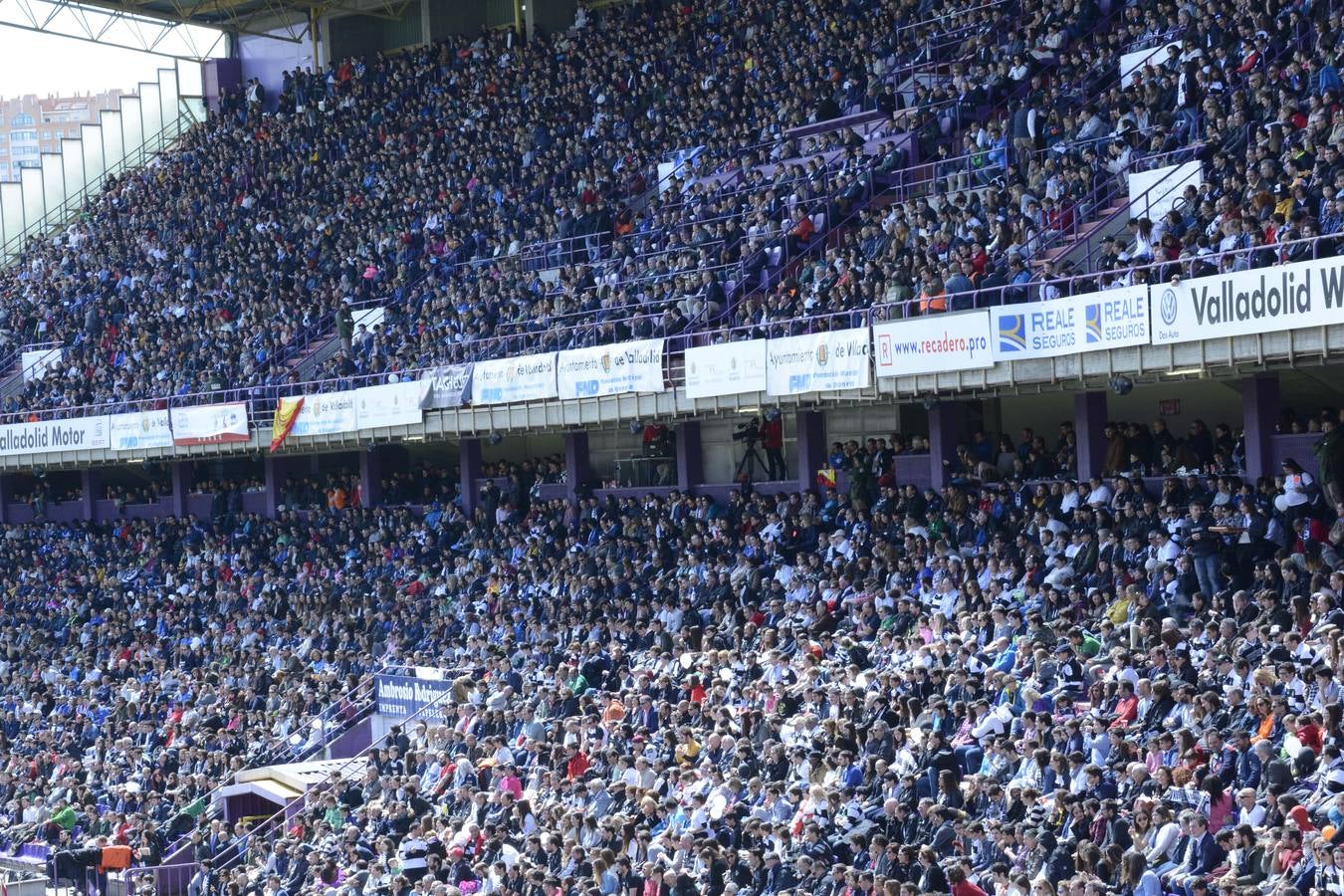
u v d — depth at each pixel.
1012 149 51.09
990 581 40.31
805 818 32.00
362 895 38.22
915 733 34.06
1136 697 31.38
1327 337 34.56
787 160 59.75
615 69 73.12
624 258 60.84
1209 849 25.89
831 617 42.38
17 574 78.56
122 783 54.56
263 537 68.69
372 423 60.66
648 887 32.62
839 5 65.88
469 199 71.94
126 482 83.38
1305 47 45.84
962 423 50.44
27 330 87.56
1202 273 37.19
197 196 87.00
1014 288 42.44
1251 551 36.50
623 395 53.44
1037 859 27.52
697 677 41.44
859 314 47.03
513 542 57.25
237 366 72.69
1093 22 55.00
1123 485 39.62
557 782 39.62
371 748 48.09
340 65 88.44
